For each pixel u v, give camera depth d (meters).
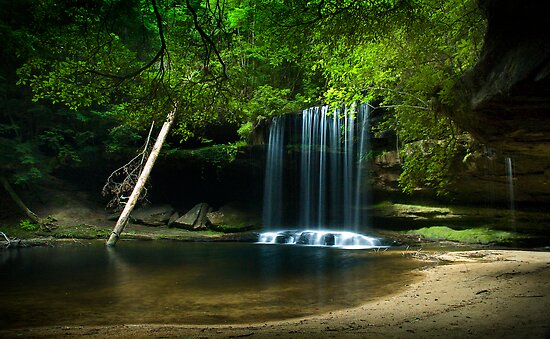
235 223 26.44
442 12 11.30
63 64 9.67
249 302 8.89
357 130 23.56
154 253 17.83
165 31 10.31
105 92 9.95
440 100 10.71
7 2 17.80
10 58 24.62
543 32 5.66
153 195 30.55
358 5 8.73
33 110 26.41
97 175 30.03
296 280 11.48
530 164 17.34
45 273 12.69
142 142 29.45
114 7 10.23
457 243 20.00
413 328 6.01
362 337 5.59
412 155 15.98
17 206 25.23
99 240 22.67
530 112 7.55
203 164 28.09
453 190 20.81
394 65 13.68
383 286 10.28
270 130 26.27
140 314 7.93
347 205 24.34
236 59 21.61
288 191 26.67
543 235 19.25
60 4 10.00
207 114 10.38
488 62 7.28
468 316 6.60
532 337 5.04
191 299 9.22
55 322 7.37
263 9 9.48
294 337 5.74
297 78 29.00
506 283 9.36
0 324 7.23
